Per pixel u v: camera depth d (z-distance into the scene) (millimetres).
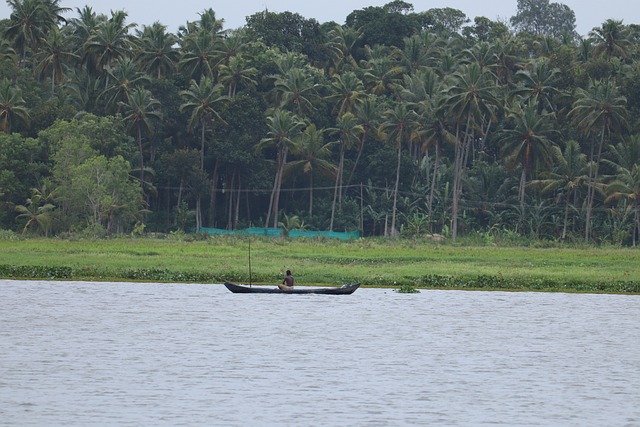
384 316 199000
